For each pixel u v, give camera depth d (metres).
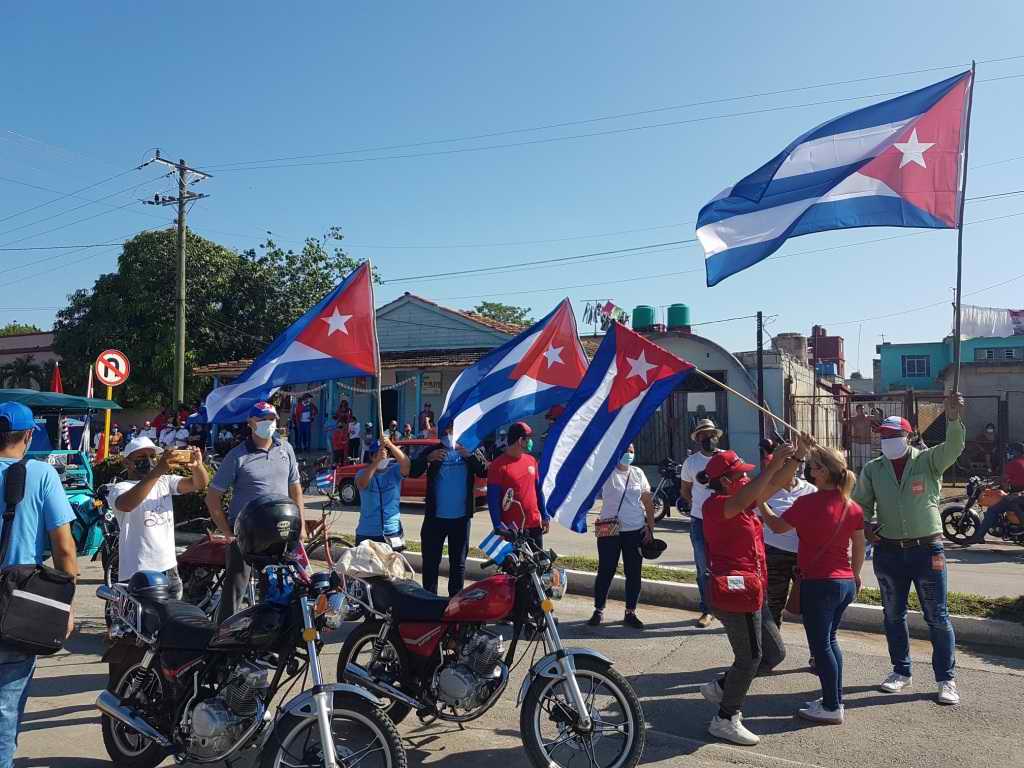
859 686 5.75
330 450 22.92
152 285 31.59
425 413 23.69
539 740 4.29
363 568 4.78
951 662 5.39
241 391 6.54
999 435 20.94
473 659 4.55
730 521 4.80
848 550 5.13
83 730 5.11
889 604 5.63
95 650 6.89
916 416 22.61
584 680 4.69
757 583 4.75
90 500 9.91
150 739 4.38
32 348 39.50
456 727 5.16
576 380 7.80
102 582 9.52
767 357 21.25
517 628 4.62
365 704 3.88
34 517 3.78
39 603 3.59
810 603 5.10
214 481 5.86
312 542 8.36
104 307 31.69
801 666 6.20
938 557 5.42
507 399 7.64
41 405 11.91
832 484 5.11
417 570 10.15
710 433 7.07
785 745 4.77
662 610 8.11
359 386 27.16
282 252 33.97
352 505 17.39
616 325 6.02
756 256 6.68
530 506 6.98
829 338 44.34
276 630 4.10
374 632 4.95
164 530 5.66
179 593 4.88
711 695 5.12
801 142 6.76
